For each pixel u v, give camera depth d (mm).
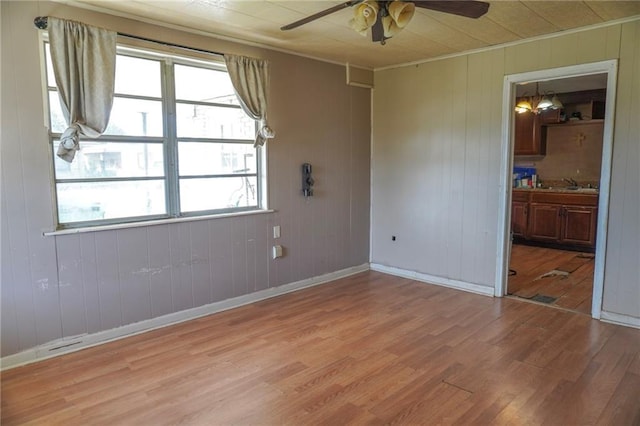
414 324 3566
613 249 3520
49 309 2963
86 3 2949
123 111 3283
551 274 5102
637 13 3221
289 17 3250
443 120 4566
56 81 2832
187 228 3650
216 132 3863
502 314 3787
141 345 3172
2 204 2738
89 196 3154
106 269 3205
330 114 4719
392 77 4957
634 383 2582
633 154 3385
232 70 3738
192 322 3639
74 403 2408
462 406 2357
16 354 2852
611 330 3396
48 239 2924
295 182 4441
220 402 2418
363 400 2426
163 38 3365
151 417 2277
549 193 6531
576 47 3617
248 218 4078
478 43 4012
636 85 3340
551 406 2348
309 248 4668
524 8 3096
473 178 4387
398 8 2443
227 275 3963
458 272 4586
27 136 2807
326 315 3795
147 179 3453
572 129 6832
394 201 5105
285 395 2488
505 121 4102
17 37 2725
